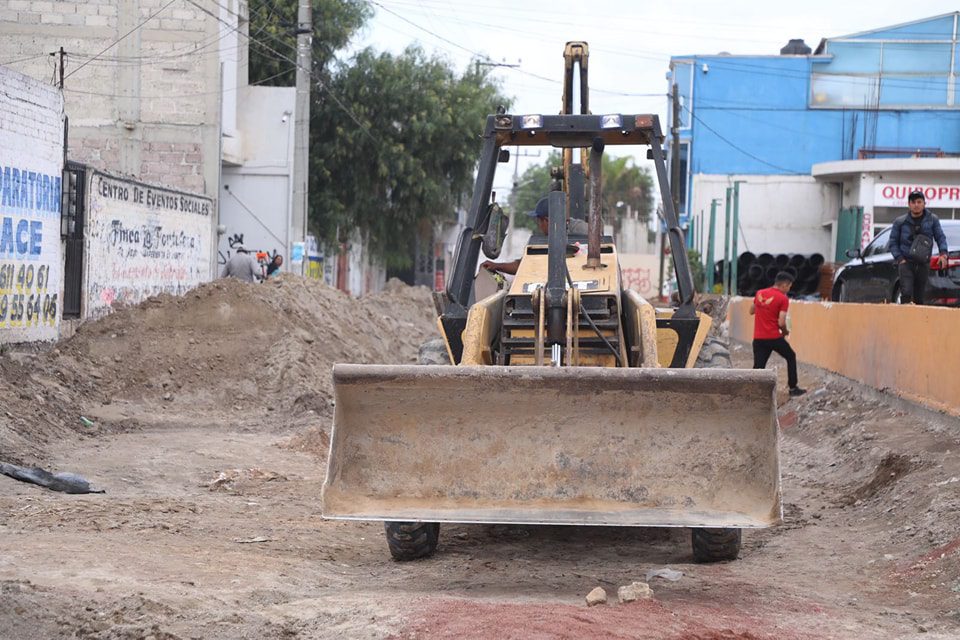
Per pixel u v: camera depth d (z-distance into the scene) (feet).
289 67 120.67
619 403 21.39
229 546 25.20
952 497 27.04
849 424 41.83
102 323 52.16
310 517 30.12
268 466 38.14
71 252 51.34
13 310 44.57
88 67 86.63
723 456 21.18
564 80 39.50
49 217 47.57
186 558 23.24
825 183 135.13
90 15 86.43
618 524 20.31
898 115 135.54
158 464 36.88
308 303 65.21
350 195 124.06
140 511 28.96
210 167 87.15
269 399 50.21
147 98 87.04
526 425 21.68
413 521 21.33
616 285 26.91
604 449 21.48
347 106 121.29
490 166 29.27
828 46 136.26
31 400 40.98
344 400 21.79
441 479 21.71
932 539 24.77
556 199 25.70
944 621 19.60
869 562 24.47
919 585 22.09
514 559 24.84
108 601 19.01
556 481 21.48
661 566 24.17
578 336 25.73
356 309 74.43
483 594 20.99
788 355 49.29
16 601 18.51
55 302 48.44
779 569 23.98
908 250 45.70
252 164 100.17
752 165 138.41
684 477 21.22
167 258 64.34
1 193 43.11
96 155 86.94
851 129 136.15
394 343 76.43
